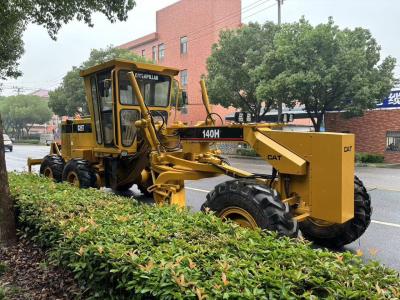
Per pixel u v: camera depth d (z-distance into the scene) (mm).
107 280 3082
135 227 3678
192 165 6039
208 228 3678
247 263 2715
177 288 2430
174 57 38156
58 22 8508
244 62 23891
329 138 4414
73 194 5523
